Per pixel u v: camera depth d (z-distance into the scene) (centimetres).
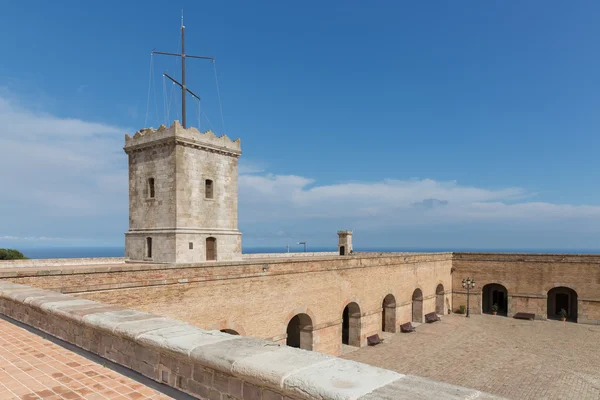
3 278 1338
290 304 2419
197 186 2906
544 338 3438
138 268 1706
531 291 4319
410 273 3797
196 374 555
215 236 3000
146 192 2956
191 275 1898
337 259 2808
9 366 729
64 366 728
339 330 2822
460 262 4719
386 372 446
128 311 814
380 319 3309
